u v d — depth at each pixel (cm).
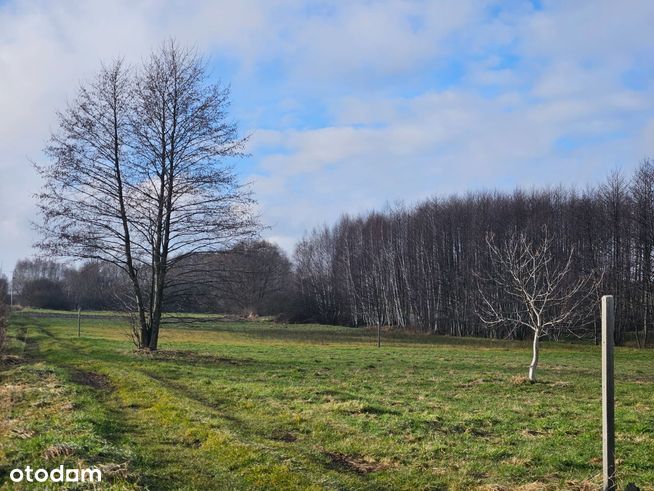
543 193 6581
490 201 6900
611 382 741
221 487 778
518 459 962
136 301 2870
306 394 1547
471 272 6512
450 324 6831
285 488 771
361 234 8412
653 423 1266
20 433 984
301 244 9356
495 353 3588
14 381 1672
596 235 5797
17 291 8038
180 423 1144
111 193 2664
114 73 2612
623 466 936
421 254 7331
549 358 3275
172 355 2602
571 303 4522
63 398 1379
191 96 2662
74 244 2591
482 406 1488
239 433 1073
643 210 5384
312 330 6412
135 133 2628
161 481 786
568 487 820
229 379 1897
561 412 1402
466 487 827
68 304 7975
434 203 7438
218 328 6269
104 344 3341
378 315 7531
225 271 2844
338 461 945
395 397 1614
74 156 2566
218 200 2742
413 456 974
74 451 848
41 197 2552
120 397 1493
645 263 5391
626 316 5506
